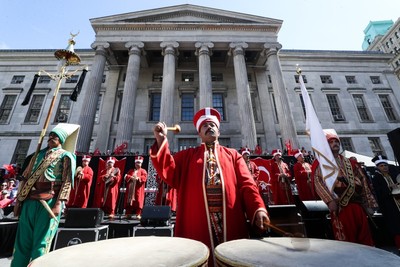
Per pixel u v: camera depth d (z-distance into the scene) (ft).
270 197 27.96
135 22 67.72
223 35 67.82
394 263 3.49
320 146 9.92
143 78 76.13
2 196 29.53
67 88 76.95
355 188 10.19
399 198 13.55
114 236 19.72
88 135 51.93
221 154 7.15
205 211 5.86
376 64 89.15
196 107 72.54
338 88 81.82
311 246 4.60
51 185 9.63
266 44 66.08
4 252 18.78
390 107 81.61
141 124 68.49
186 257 3.88
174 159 7.43
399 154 15.11
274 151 29.45
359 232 9.45
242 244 4.78
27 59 82.28
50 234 9.16
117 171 27.78
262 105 72.02
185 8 72.13
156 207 17.89
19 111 73.26
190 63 78.64
